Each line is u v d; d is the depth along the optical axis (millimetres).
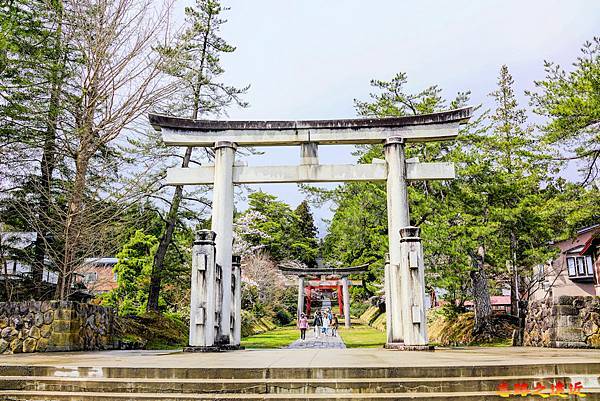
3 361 8086
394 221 12289
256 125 13078
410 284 11141
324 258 48562
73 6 13867
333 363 7227
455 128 12758
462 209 17000
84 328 12672
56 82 14234
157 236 25531
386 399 5891
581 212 14398
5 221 15664
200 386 6359
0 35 13328
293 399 5984
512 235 17375
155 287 20250
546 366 6566
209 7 20562
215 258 11648
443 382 6207
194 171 13078
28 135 14984
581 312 13172
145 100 14320
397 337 11531
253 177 12891
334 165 12891
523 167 17516
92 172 15258
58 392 6422
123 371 6750
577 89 14328
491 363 6812
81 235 13367
